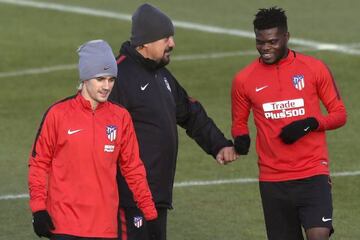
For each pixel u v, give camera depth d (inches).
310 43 2401.6
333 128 1037.8
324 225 1018.1
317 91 1046.4
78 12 2768.2
